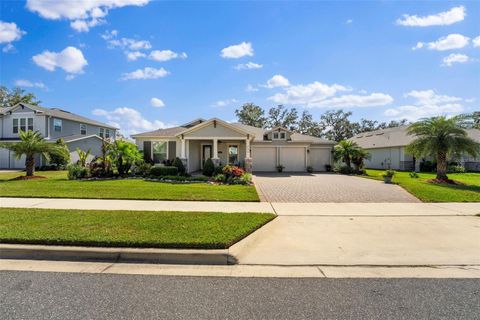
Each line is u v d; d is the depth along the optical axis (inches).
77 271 151.2
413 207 328.2
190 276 146.6
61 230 200.8
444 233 225.0
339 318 108.2
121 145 622.8
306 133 1820.9
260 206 324.8
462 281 143.6
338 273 152.0
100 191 408.2
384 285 138.0
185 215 261.0
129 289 130.6
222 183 531.8
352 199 377.7
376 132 1481.3
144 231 202.8
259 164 935.7
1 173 759.7
